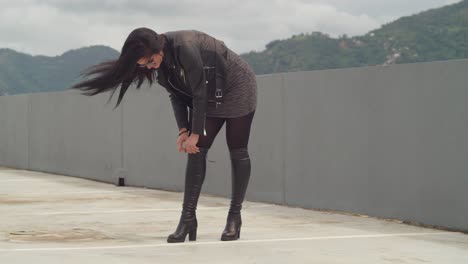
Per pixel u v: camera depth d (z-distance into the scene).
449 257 4.61
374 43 145.50
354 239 5.39
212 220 6.66
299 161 7.76
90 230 5.96
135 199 8.88
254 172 8.45
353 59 144.00
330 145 7.34
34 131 14.80
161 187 10.41
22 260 4.26
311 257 4.49
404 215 6.47
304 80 7.68
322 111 7.45
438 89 6.13
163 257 4.42
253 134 8.45
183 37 4.78
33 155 14.89
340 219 6.73
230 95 5.02
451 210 6.00
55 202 8.50
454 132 5.98
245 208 7.71
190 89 4.95
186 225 5.13
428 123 6.22
